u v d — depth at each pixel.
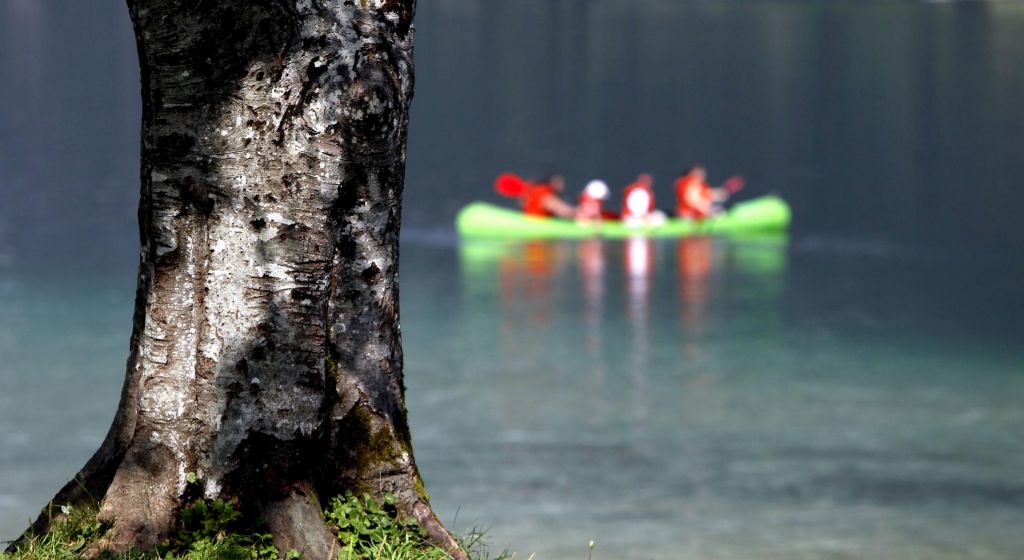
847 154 128.88
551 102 173.62
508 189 81.88
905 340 50.00
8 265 63.75
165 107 12.10
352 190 12.60
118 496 12.43
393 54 12.55
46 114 144.25
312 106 12.19
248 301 12.23
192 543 12.21
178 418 12.31
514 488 30.20
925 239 81.94
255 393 12.27
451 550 13.09
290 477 12.41
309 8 12.09
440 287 61.56
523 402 38.91
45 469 30.91
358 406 12.93
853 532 27.22
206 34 11.91
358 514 12.79
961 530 27.62
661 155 127.06
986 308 57.94
